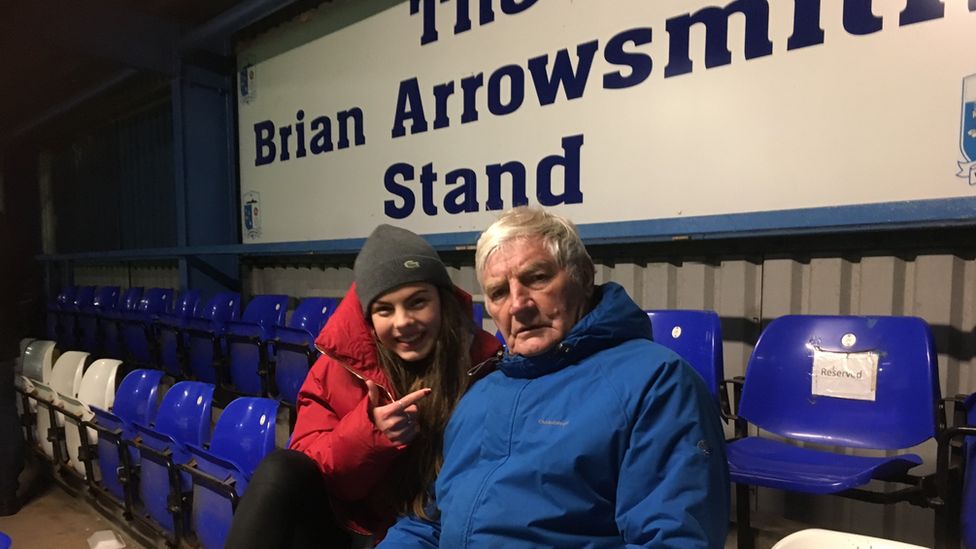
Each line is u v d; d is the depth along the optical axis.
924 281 2.13
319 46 4.43
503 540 1.08
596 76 2.85
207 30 4.94
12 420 3.23
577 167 2.96
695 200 2.55
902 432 1.71
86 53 4.98
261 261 5.23
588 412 1.07
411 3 3.73
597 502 1.05
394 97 3.90
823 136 2.19
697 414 1.00
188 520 2.17
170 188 6.35
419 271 1.39
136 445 2.38
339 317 1.50
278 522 1.26
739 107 2.40
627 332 1.18
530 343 1.19
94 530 2.98
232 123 5.63
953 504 1.54
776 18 2.27
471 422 1.26
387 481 1.49
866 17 2.07
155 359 4.75
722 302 2.63
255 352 3.54
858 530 2.21
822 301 2.36
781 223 2.24
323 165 4.50
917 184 2.00
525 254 1.17
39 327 7.77
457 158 3.54
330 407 1.53
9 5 4.64
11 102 7.89
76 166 8.23
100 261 7.70
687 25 2.52
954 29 1.90
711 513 0.94
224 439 2.00
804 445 2.31
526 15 3.12
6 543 1.86
